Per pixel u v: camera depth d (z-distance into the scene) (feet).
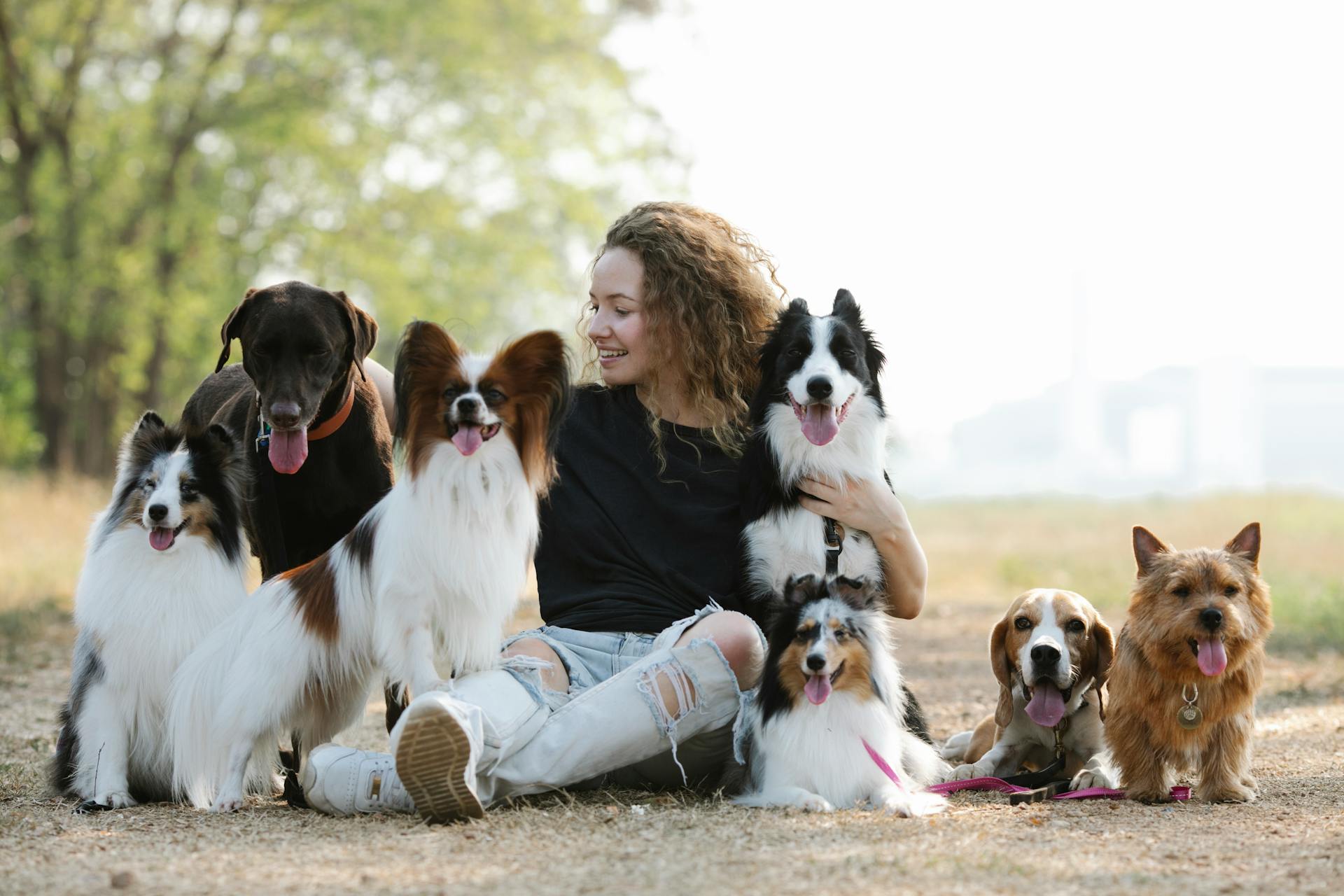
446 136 93.15
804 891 11.89
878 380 19.42
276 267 92.89
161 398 96.68
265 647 16.57
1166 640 16.05
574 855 13.35
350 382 20.51
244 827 15.11
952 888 11.99
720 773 17.48
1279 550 64.90
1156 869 12.71
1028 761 19.56
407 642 15.97
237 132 84.33
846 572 18.33
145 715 17.31
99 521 18.02
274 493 20.20
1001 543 82.58
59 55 84.17
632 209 20.77
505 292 104.22
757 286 20.38
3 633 37.96
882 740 16.30
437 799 14.88
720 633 16.61
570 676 17.06
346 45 87.10
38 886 12.48
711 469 18.86
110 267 81.10
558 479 18.47
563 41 94.94
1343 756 19.74
